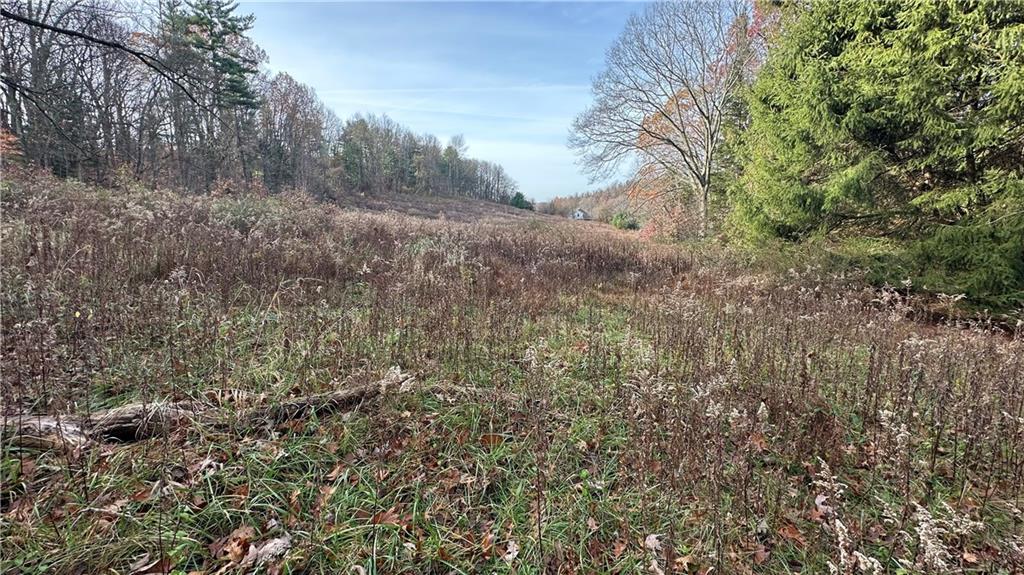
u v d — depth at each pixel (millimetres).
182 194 12977
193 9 21266
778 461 2713
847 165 7031
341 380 3281
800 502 2439
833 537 2102
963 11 5492
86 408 2496
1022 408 2857
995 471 2645
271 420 2721
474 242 9695
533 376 3283
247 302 4543
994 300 5621
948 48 5484
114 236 5523
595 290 7219
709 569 1967
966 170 6160
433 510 2279
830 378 3654
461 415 3078
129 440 2479
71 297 3660
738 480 2266
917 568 1757
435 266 6625
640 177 19016
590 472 2621
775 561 2072
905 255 6473
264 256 5914
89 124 15281
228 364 3273
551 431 2922
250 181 23141
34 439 2297
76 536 1888
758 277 6910
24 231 5004
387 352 3746
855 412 3260
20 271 4020
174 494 2078
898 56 5953
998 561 2041
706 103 16500
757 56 15156
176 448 2416
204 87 8250
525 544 2123
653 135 17422
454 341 4074
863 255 6945
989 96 5578
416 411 3049
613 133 18375
